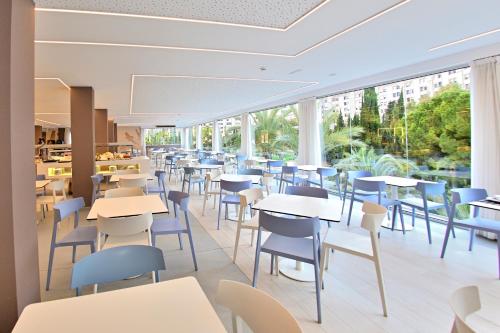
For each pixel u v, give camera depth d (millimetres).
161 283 1225
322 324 2043
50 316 992
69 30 2889
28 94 1944
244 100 8273
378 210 2436
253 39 3314
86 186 5570
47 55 3621
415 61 4457
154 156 17719
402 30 3156
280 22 2869
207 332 915
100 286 2545
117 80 5180
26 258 1835
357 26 3014
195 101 8227
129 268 1440
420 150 4891
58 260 3131
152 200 2961
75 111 5539
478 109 3762
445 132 4488
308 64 4477
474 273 2805
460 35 3340
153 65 4285
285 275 2768
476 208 3285
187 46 3482
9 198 1670
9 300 1675
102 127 8977
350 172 4730
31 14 2045
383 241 3672
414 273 2809
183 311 1024
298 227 2084
